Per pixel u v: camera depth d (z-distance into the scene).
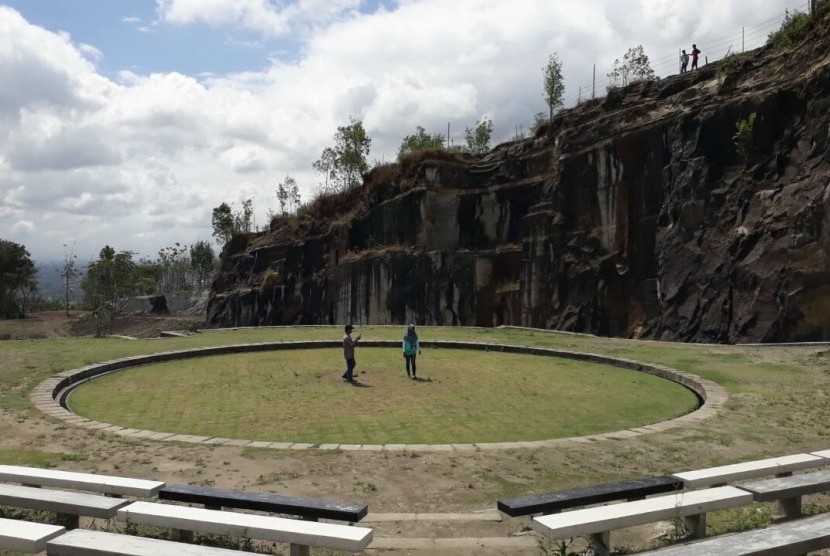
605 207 30.98
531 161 38.31
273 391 14.48
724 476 6.21
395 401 13.38
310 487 7.43
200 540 5.61
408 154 43.16
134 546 4.53
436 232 40.56
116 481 6.09
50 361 17.67
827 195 20.83
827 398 12.50
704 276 25.22
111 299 60.84
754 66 26.47
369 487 7.44
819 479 5.93
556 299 32.78
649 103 30.00
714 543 4.63
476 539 5.67
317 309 48.16
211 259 91.56
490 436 10.56
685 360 18.14
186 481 7.58
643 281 28.73
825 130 22.27
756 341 22.42
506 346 22.28
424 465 8.27
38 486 6.55
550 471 8.06
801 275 21.31
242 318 54.78
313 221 51.84
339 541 4.66
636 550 5.48
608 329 30.16
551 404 13.16
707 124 26.48
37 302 87.31
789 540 4.68
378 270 41.28
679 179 27.06
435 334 27.53
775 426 10.34
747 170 25.00
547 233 33.97
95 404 13.09
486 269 38.25
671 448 9.07
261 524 4.92
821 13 24.44
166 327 65.38
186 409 12.59
